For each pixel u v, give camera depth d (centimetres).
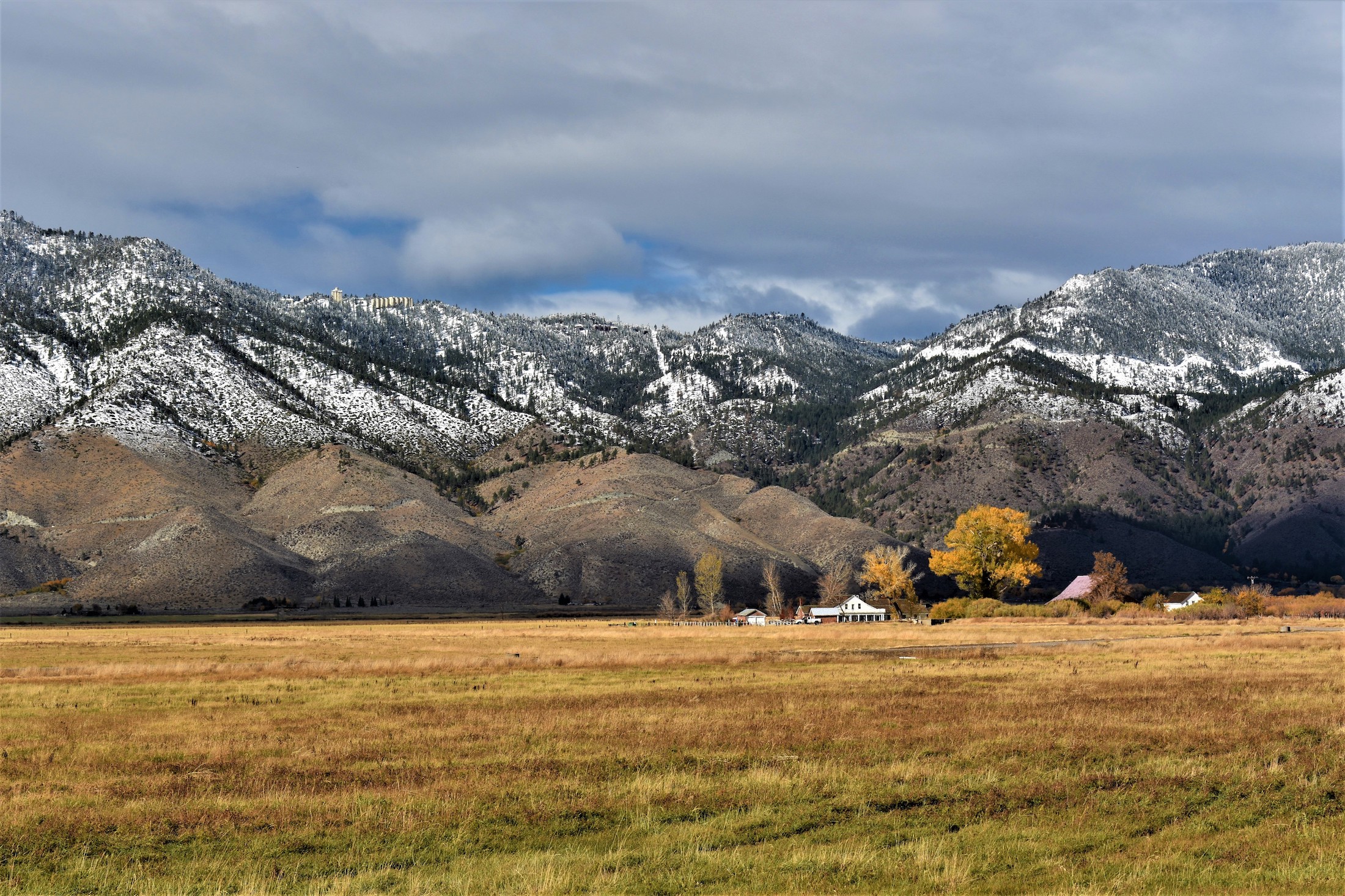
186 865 2338
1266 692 4716
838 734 3728
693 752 3419
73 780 3134
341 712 4444
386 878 2253
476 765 3272
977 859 2342
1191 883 2181
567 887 2177
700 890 2167
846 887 2181
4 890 2206
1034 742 3519
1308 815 2686
